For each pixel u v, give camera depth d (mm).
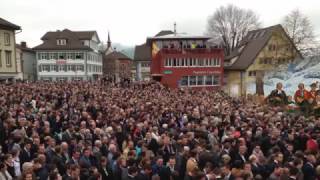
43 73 79750
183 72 60750
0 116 15375
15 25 53406
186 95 32125
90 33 86375
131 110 18844
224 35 84375
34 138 11203
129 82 44812
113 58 109812
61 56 80188
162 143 12453
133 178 9672
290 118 18000
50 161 10156
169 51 60219
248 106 24531
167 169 10383
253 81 56875
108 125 15578
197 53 61000
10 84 33562
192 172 9383
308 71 42625
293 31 59594
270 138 13062
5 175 9172
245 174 9438
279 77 46406
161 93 32656
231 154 11578
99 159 10680
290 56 56281
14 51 53688
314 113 31625
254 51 61438
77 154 10703
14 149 10141
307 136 13500
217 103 25109
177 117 17875
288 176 9688
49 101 22750
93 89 31312
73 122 14969
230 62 68500
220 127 15453
